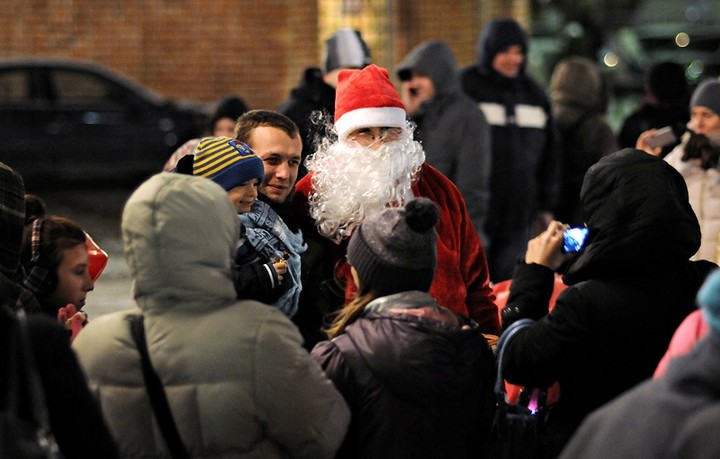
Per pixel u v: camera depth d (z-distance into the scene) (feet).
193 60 67.26
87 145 65.41
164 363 13.11
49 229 17.53
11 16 67.15
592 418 10.75
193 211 13.11
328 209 17.66
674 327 15.64
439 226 18.16
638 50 79.46
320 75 28.30
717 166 24.13
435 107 30.60
